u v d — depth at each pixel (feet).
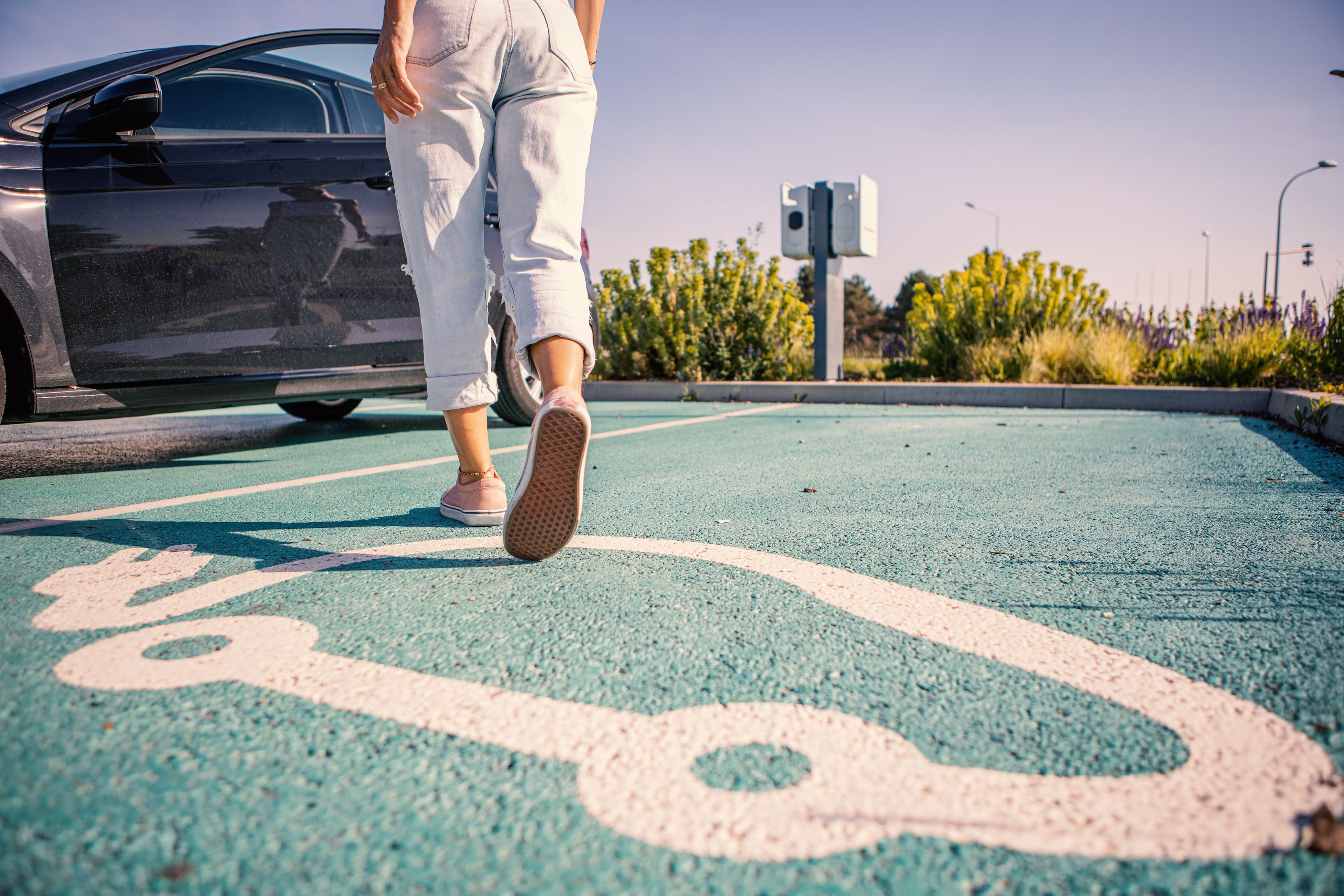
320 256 13.24
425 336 7.39
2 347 10.92
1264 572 6.08
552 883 2.76
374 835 3.01
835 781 3.33
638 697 4.08
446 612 5.30
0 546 7.15
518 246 6.73
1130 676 4.27
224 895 2.70
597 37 7.95
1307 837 2.92
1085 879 2.75
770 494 9.32
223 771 3.42
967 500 8.90
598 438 14.87
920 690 4.13
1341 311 21.88
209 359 12.28
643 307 29.01
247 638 4.86
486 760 3.51
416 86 6.70
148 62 12.59
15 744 3.62
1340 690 4.07
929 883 2.74
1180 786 3.26
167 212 11.90
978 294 28.12
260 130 13.52
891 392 23.58
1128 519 7.93
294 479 10.81
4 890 2.69
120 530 7.76
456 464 12.10
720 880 2.77
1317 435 14.20
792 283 29.99
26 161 11.00
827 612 5.26
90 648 4.72
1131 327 26.99
